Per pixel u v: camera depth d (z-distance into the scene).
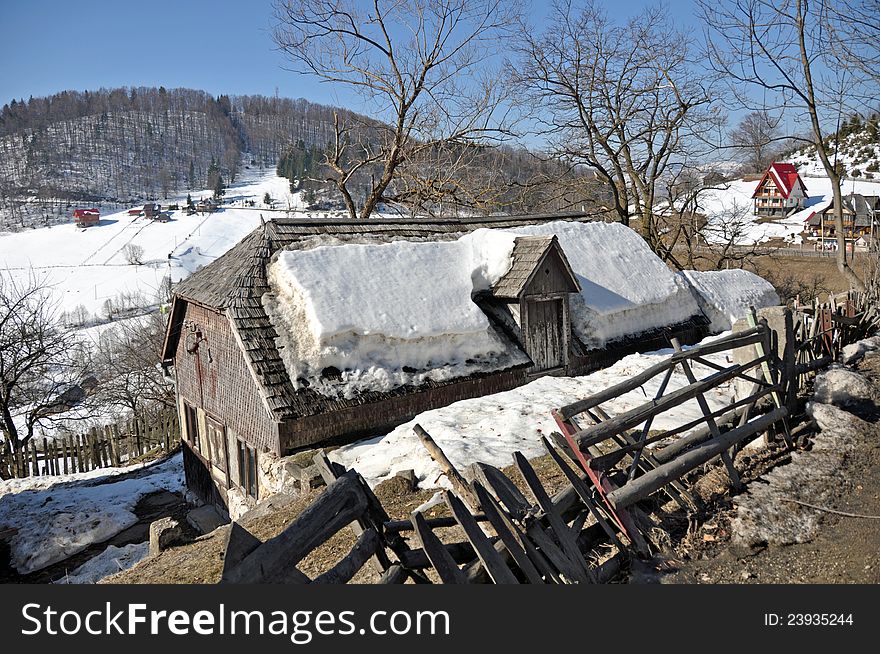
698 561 5.68
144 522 14.23
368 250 13.31
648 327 16.58
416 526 4.45
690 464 6.31
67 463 20.72
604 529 5.65
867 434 7.88
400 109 24.08
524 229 16.55
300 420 10.82
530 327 14.02
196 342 14.13
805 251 42.53
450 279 13.70
